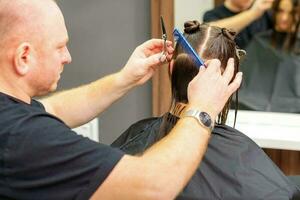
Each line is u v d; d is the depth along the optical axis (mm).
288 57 1836
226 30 1146
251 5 1794
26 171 859
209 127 919
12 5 900
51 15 954
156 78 1800
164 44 1292
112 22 1869
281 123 1856
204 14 1804
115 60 1909
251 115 1862
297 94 1850
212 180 1058
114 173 842
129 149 1198
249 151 1111
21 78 947
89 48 1914
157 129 1204
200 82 949
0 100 915
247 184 1045
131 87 1422
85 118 1451
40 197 865
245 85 1854
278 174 1078
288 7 1786
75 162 849
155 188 836
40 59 948
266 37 1829
